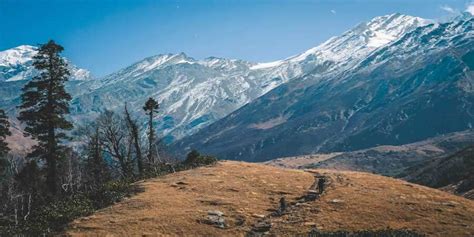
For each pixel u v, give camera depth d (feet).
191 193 143.64
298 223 114.32
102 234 109.19
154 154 251.19
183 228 112.16
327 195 138.82
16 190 186.50
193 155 216.13
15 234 117.19
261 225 114.01
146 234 108.37
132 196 143.13
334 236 101.96
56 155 197.47
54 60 200.54
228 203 131.95
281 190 149.07
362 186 151.12
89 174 232.73
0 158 211.61
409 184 159.12
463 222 113.50
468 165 536.83
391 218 116.47
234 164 198.90
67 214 126.11
